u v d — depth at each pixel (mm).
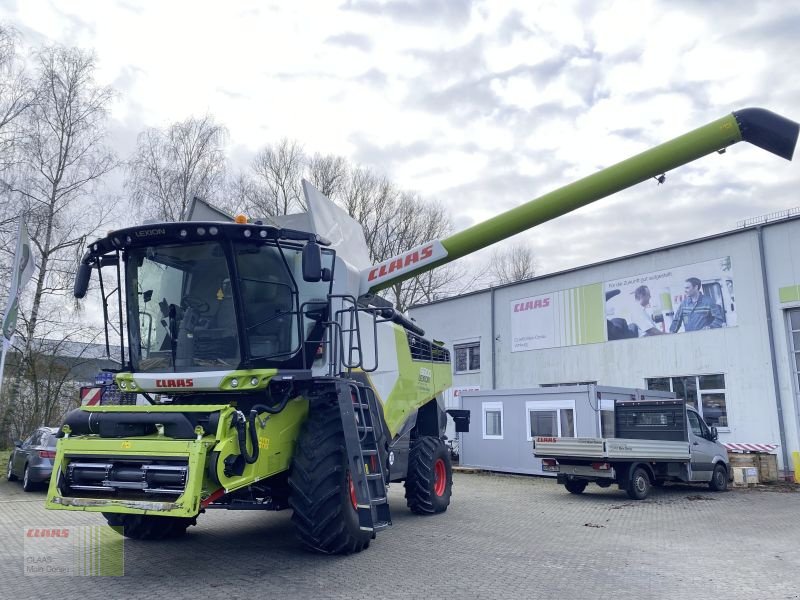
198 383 6566
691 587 6219
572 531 9602
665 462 14836
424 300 38688
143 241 6871
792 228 19547
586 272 25141
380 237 36688
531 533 9305
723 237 21094
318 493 6637
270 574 6359
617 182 8125
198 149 25969
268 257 6891
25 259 12148
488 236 8547
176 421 5887
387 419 9227
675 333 22016
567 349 25453
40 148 21984
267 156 33844
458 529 9453
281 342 6840
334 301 7680
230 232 6578
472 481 17969
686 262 22016
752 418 19797
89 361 24234
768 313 19672
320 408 7238
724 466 16422
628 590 6051
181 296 6859
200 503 5629
